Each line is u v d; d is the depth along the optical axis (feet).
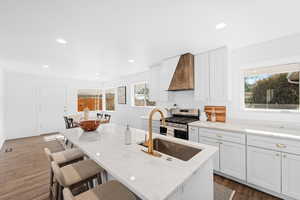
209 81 8.31
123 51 8.51
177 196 2.72
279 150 5.33
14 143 12.86
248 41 7.14
